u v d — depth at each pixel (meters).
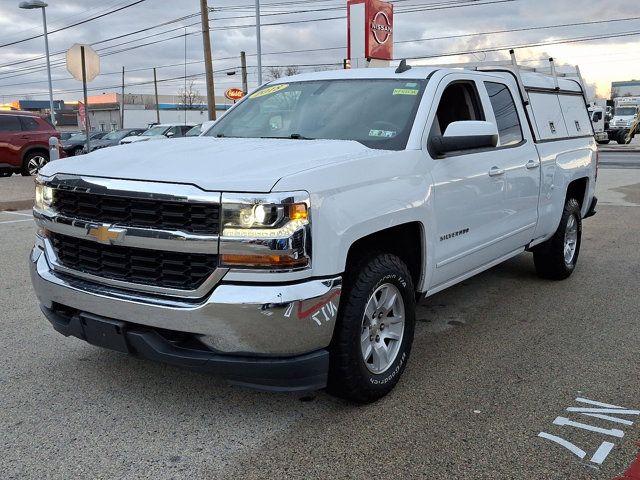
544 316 5.38
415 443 3.24
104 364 4.26
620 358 4.40
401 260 3.83
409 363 4.32
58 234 3.61
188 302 3.08
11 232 9.29
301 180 3.07
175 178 3.09
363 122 4.23
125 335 3.28
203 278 3.05
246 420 3.50
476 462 3.06
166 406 3.66
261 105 4.94
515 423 3.45
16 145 17.78
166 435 3.33
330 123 4.33
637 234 9.16
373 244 3.71
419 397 3.79
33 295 5.88
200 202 2.98
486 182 4.61
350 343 3.37
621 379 4.04
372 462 3.07
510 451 3.16
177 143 4.04
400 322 3.81
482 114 4.83
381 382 3.65
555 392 3.84
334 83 4.80
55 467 3.03
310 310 3.07
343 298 3.38
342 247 3.21
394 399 3.76
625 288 6.25
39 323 5.07
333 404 3.70
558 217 6.07
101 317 3.37
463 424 3.44
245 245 2.96
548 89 6.23
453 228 4.27
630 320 5.24
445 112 4.56
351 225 3.26
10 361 4.29
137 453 3.15
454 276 4.51
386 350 3.74
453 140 4.00
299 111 4.61
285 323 3.01
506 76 5.44
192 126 25.81
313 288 3.08
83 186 3.32
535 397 3.78
